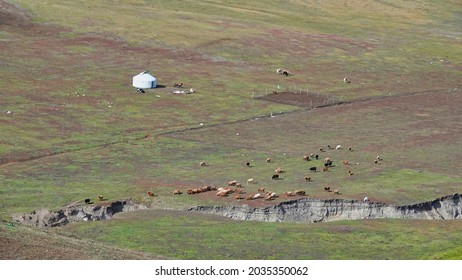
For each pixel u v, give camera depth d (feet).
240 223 244.01
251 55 496.64
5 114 357.61
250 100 411.75
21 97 385.91
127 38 497.46
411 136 356.38
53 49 465.88
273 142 338.34
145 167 297.53
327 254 222.69
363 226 248.11
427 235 243.81
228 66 472.03
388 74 495.00
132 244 223.71
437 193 273.13
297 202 256.11
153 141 334.44
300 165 302.25
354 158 315.17
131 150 320.29
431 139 352.28
